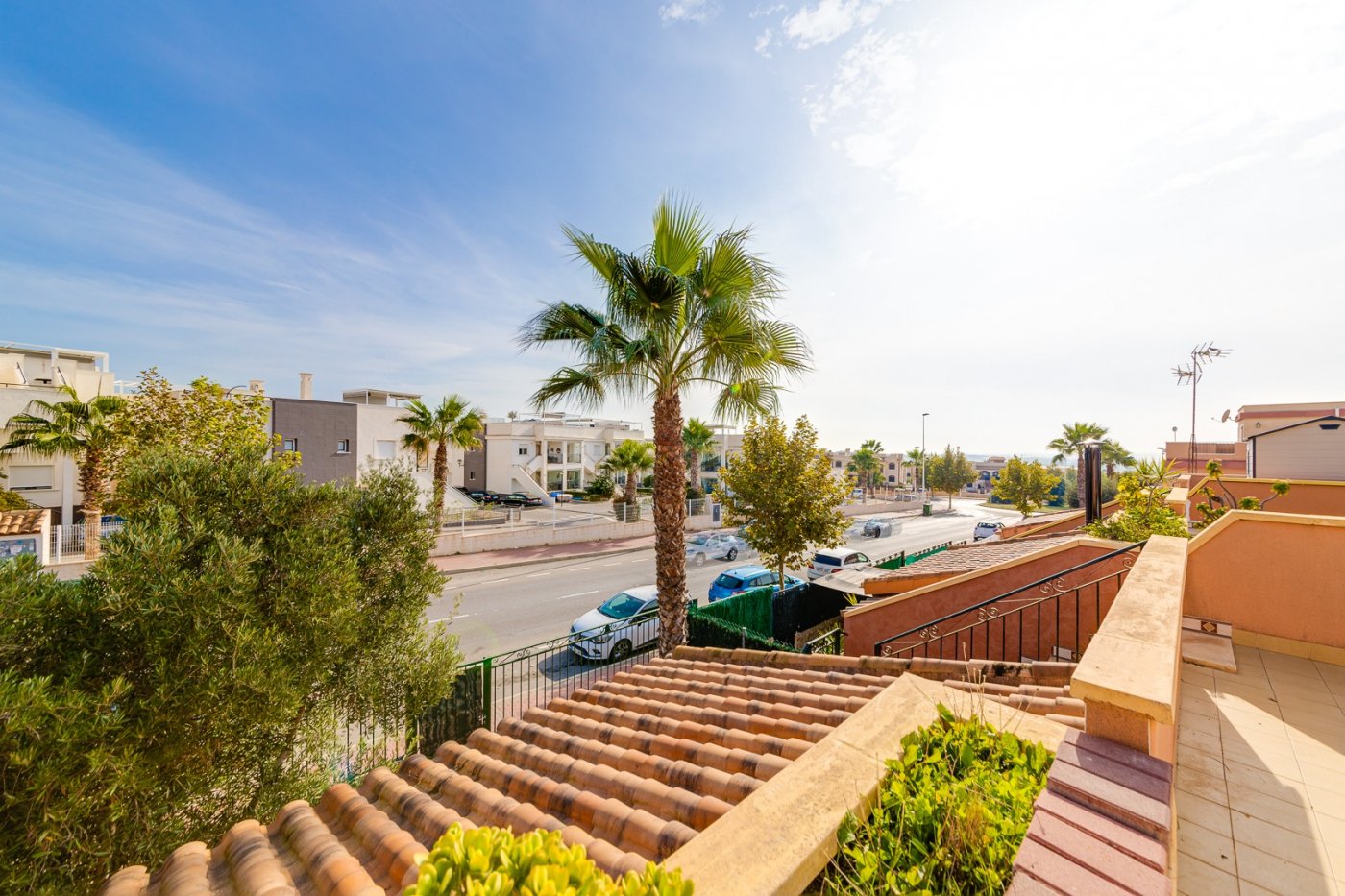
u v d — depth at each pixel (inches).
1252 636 171.9
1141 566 134.8
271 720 171.2
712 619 394.3
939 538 1243.2
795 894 61.8
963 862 62.1
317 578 192.5
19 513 605.3
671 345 339.0
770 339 336.5
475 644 477.7
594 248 312.5
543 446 1753.2
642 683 204.5
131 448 540.4
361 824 114.0
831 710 147.8
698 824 101.3
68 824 135.0
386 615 227.1
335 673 214.2
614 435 2015.3
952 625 272.1
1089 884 51.9
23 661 146.1
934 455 2202.3
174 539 168.2
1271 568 170.2
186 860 103.0
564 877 48.1
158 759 155.2
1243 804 100.1
